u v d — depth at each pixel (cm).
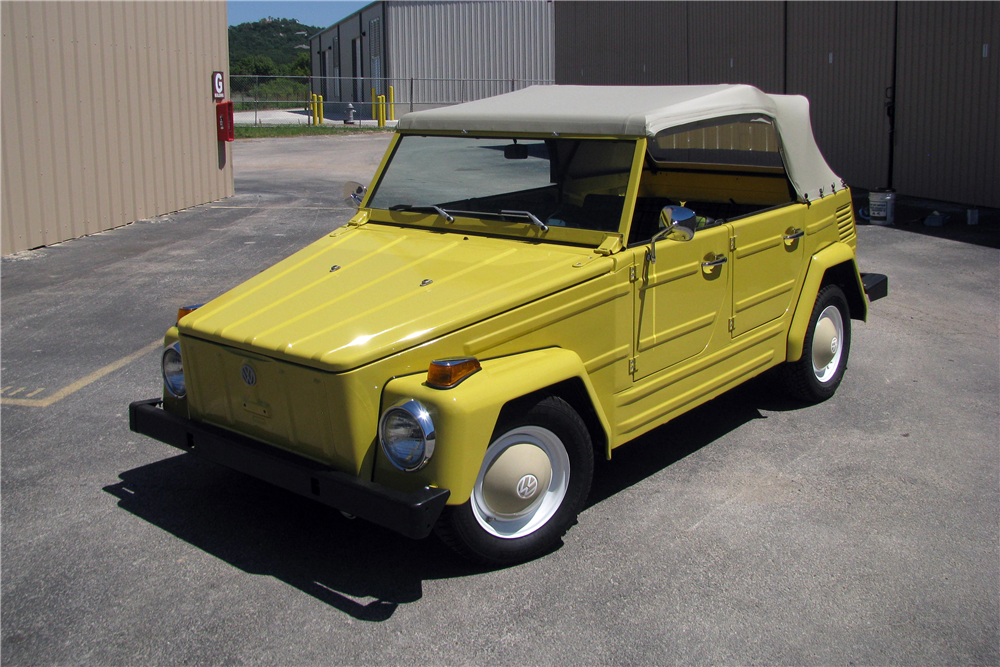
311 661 304
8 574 359
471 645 313
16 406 552
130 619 329
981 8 1207
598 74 2356
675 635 318
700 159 530
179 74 1341
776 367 543
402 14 3481
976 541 380
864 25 1442
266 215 1309
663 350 422
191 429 383
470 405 319
